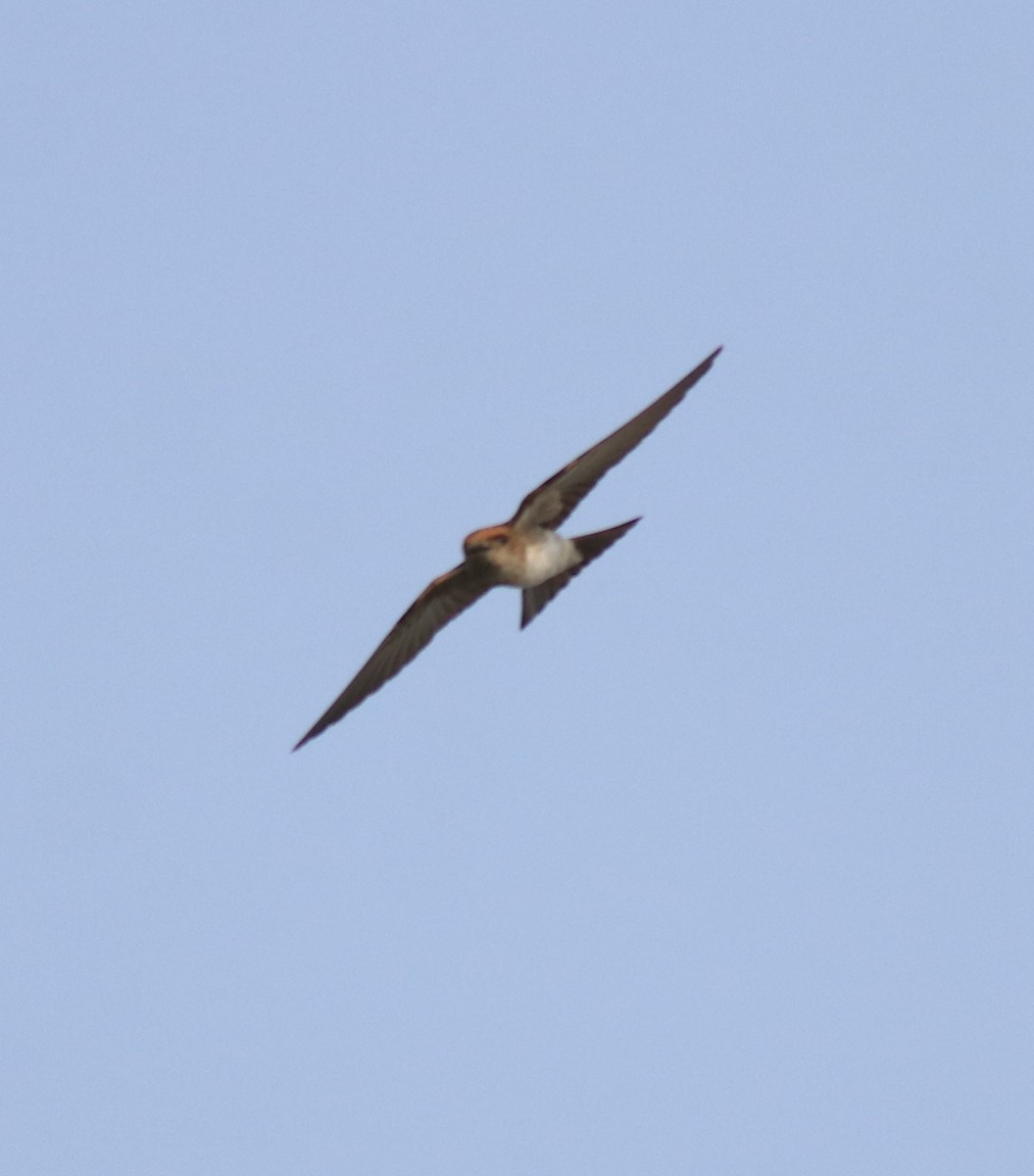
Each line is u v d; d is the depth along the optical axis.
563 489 16.73
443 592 17.31
